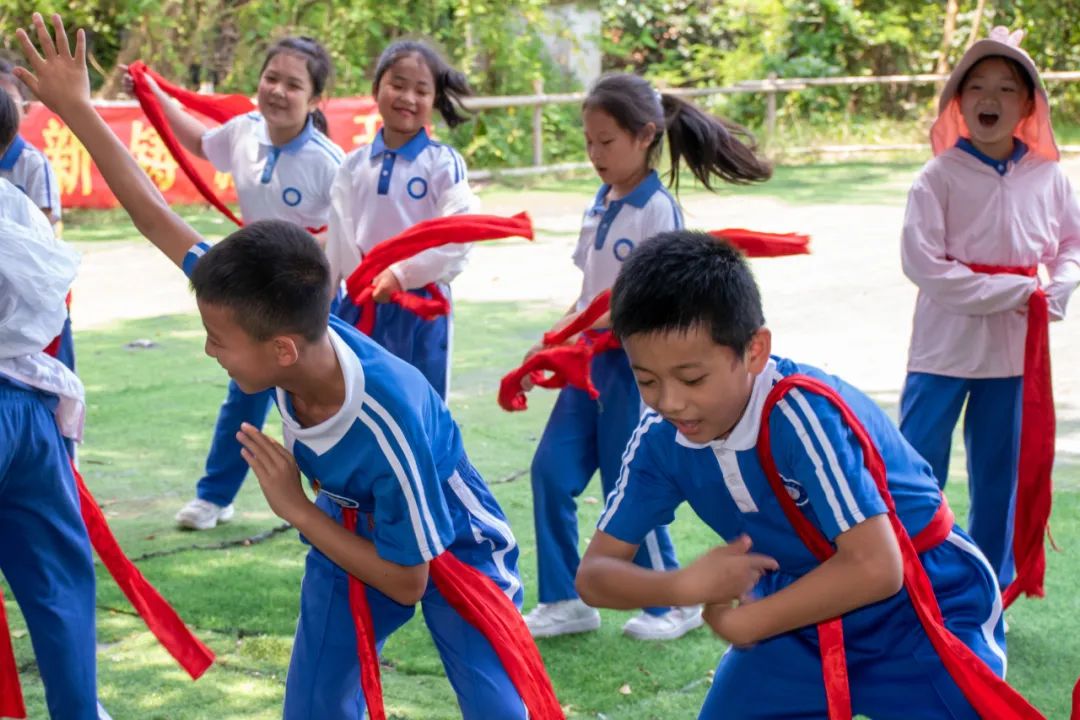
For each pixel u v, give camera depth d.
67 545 3.68
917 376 5.06
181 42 17.47
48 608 3.63
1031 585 4.69
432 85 5.56
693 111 4.95
